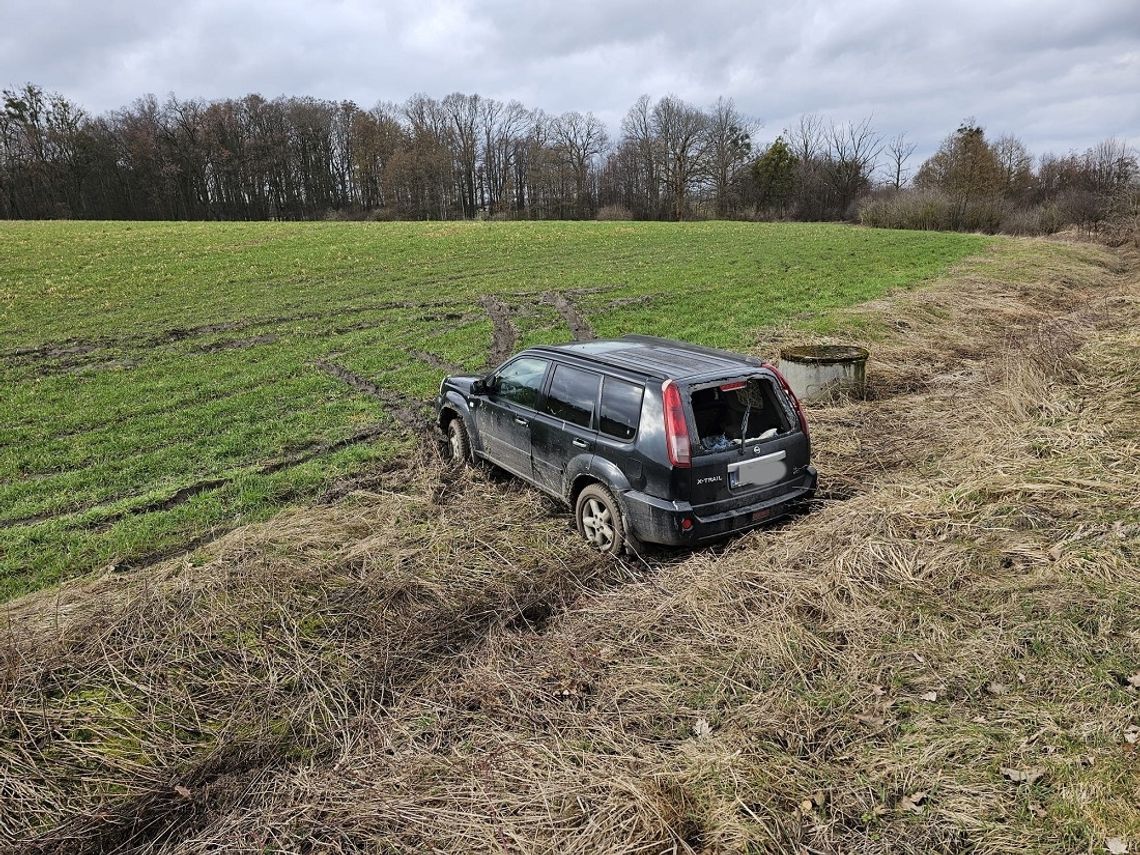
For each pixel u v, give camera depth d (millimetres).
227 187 84062
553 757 3883
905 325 15844
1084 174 64312
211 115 81750
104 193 76438
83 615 5242
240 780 3883
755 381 6305
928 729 3840
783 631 4816
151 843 3508
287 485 8109
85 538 6875
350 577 5805
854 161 80750
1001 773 3498
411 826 3490
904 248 33438
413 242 34250
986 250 32656
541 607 5578
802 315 17812
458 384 8836
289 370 13500
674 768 3719
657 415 5852
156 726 4215
